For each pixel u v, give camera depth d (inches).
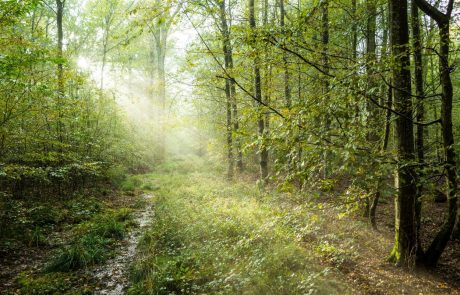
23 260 265.7
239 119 256.7
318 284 209.2
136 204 487.2
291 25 221.5
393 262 257.3
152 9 261.0
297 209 246.4
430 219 396.2
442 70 233.0
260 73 336.2
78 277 241.1
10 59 289.3
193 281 216.4
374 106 217.0
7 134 357.7
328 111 162.6
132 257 282.2
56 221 363.6
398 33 224.1
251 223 326.6
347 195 209.3
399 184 242.8
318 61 267.3
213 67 480.4
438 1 287.1
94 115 595.2
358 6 353.4
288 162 172.9
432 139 391.5
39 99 390.6
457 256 284.8
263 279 209.0
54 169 418.6
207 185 601.9
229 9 514.0
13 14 290.7
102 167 621.9
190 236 301.4
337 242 301.1
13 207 335.0
